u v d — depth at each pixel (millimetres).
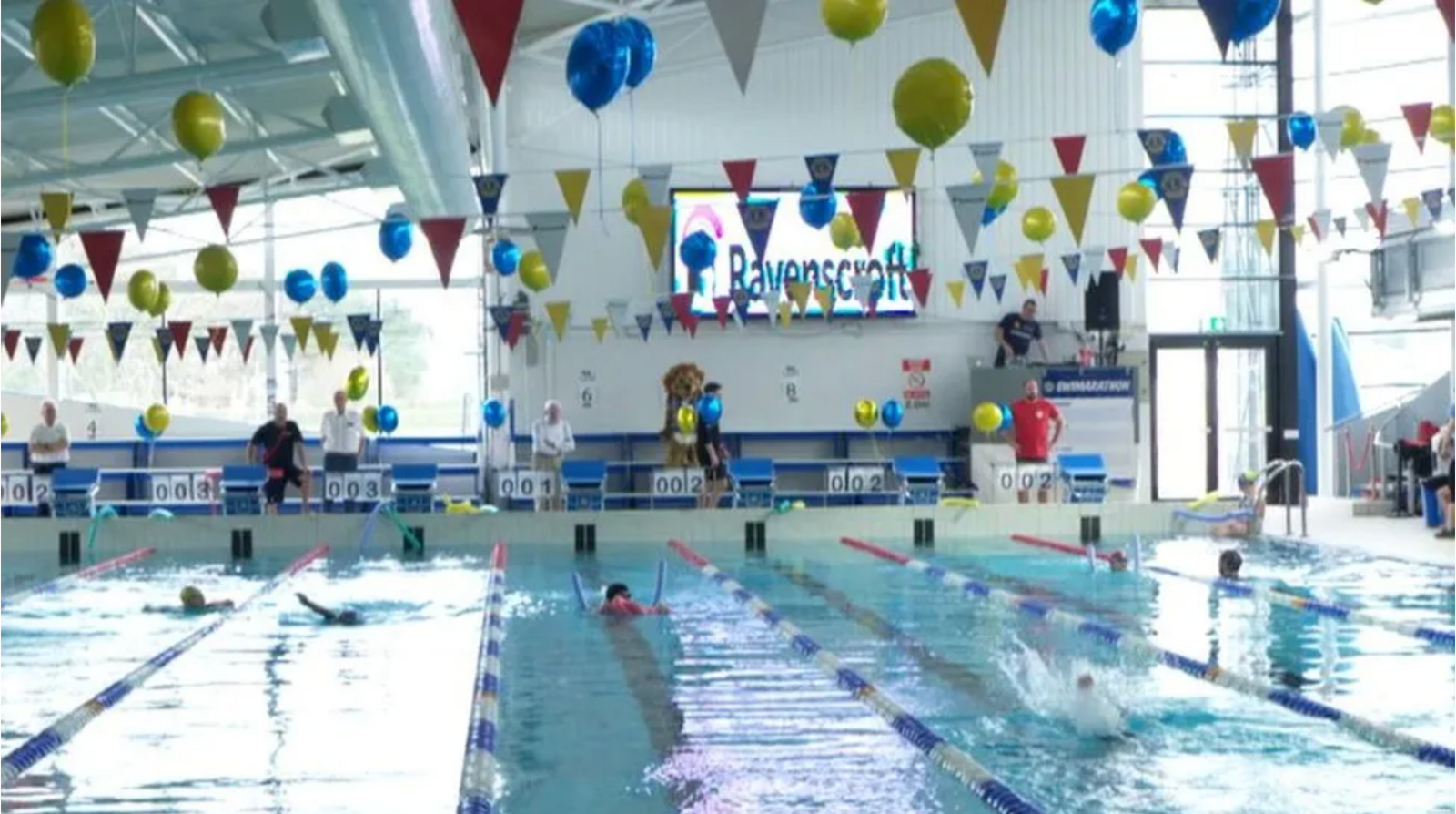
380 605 10602
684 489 17609
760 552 14844
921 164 19781
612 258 19641
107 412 20828
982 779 5422
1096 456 17812
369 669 7887
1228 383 20156
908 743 6105
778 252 19547
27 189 18594
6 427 18266
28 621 9906
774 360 19719
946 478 19359
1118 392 18812
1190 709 6711
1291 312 20016
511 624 9625
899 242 19578
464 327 21328
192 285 21172
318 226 21094
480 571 13055
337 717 6621
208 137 8758
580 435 19578
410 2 9484
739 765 5750
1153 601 10578
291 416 21422
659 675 7742
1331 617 9680
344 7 9258
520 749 6043
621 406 19656
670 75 19703
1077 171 9453
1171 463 20172
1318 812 5027
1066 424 18797
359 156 19938
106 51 14172
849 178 19812
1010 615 10047
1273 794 5250
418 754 5922
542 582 12156
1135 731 6254
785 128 19766
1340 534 15461
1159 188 9734
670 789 5395
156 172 19438
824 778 5535
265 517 15594
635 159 19641
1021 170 19859
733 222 19547
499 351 19578
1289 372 20016
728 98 19719
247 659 8250
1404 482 17375
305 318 15188
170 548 15523
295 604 10773
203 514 17578
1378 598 10500
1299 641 8656
